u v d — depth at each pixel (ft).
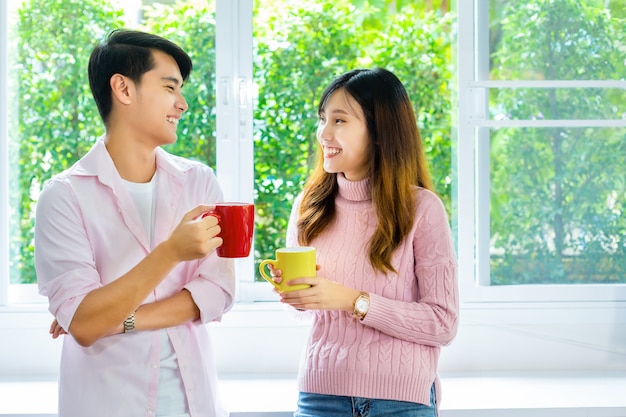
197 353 4.75
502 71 7.11
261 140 7.23
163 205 4.76
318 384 4.91
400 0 7.13
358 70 5.16
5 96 7.03
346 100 5.00
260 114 7.21
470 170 7.11
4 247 7.07
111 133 4.73
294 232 5.41
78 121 7.18
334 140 5.00
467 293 7.17
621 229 7.20
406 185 4.99
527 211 7.18
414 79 7.18
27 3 7.08
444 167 7.25
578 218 7.19
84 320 4.28
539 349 7.13
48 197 4.56
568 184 7.17
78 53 7.13
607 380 6.72
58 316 4.38
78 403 4.55
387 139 4.99
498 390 6.39
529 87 7.04
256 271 7.30
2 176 7.04
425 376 4.84
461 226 7.14
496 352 7.12
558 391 6.34
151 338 4.57
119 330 4.42
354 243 5.06
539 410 5.84
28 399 6.16
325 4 7.13
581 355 7.13
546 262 7.22
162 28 7.14
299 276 4.62
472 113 7.06
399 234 4.91
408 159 5.05
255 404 5.99
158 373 4.58
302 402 5.07
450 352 7.09
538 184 7.16
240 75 7.11
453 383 6.64
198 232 4.20
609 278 7.24
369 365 4.78
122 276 4.28
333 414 4.86
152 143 4.75
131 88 4.60
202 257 4.28
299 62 7.18
